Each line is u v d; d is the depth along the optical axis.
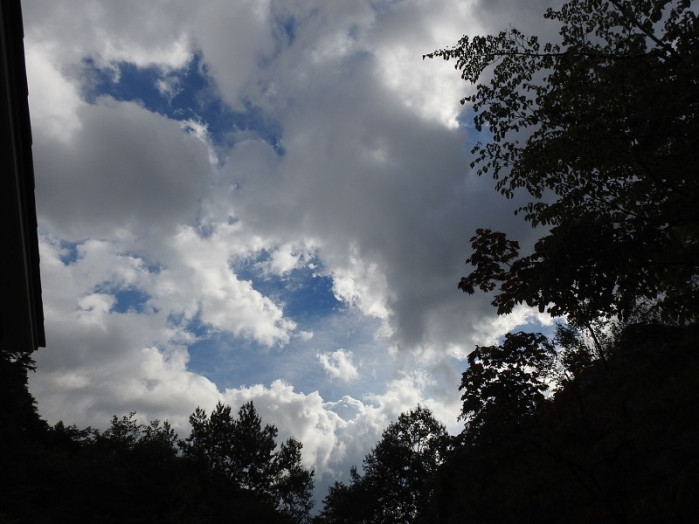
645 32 9.03
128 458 52.03
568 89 10.00
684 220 7.94
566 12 10.62
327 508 61.62
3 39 3.63
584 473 11.47
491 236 12.95
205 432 73.81
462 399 15.96
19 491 36.41
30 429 57.41
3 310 5.75
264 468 73.88
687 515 8.27
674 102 7.60
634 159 8.54
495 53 11.29
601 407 11.44
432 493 15.22
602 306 8.42
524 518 12.16
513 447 12.30
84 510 37.22
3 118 3.96
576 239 7.92
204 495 53.38
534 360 16.03
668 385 9.04
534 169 10.11
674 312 8.81
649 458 10.20
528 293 8.73
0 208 4.57
